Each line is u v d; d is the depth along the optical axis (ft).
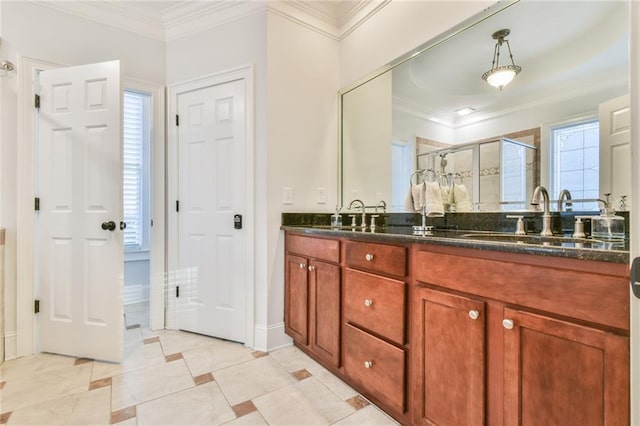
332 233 5.41
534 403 2.85
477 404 3.28
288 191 7.00
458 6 5.33
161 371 5.67
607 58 3.89
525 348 2.92
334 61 7.86
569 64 4.21
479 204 5.28
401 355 4.14
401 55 6.34
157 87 7.75
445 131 5.74
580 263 2.60
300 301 6.31
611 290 2.42
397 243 4.25
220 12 7.17
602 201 3.91
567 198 4.25
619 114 3.80
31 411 4.49
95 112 6.23
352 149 7.68
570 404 2.63
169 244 7.70
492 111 5.05
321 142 7.60
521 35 4.65
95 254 6.18
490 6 4.87
